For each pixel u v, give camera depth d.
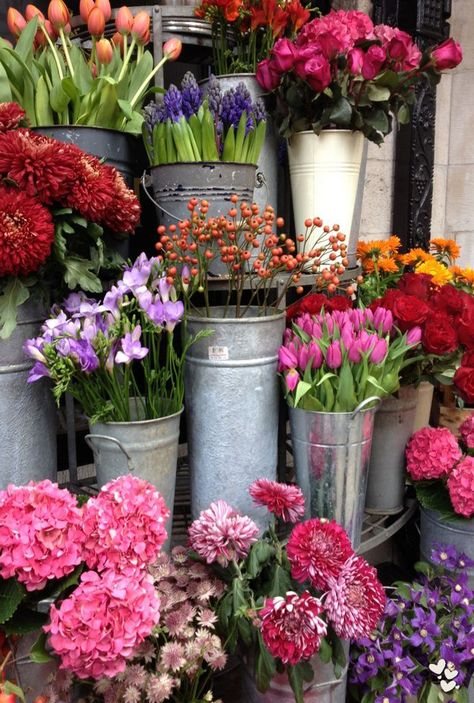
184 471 1.54
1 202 0.93
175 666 0.87
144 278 1.00
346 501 1.11
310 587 0.99
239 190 1.17
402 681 1.10
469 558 1.27
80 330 0.97
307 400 1.07
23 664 0.88
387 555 1.79
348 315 1.17
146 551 0.84
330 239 1.12
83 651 0.73
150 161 1.25
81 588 0.77
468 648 1.14
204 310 1.23
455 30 2.08
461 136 2.16
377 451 1.35
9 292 1.00
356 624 0.88
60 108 1.17
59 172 0.96
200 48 1.51
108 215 1.06
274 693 0.99
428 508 1.30
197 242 1.08
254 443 1.13
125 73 1.27
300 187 1.38
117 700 0.85
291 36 1.41
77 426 1.62
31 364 1.07
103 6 1.28
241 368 1.09
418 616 1.15
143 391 1.35
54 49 1.23
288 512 1.04
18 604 0.82
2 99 1.13
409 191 2.00
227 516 0.99
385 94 1.26
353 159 1.35
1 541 0.78
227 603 0.97
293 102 1.27
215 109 1.21
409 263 1.68
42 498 0.83
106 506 0.84
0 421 1.05
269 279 1.24
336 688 1.02
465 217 2.20
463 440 1.40
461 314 1.29
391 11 1.88
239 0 1.29
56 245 1.00
